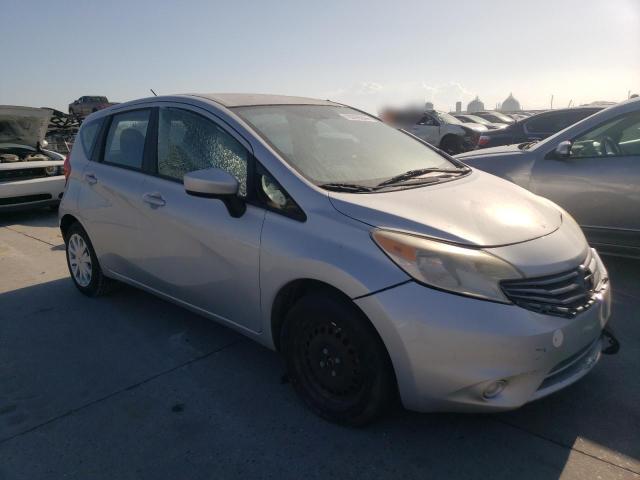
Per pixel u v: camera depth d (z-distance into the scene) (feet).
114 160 13.56
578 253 8.96
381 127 13.05
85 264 15.07
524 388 7.86
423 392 7.98
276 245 9.26
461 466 8.10
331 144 11.12
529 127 32.81
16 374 11.16
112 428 9.24
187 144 11.57
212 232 10.39
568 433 8.79
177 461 8.38
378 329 8.03
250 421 9.32
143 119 12.96
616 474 7.84
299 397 9.71
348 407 8.84
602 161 15.64
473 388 7.72
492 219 8.97
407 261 8.00
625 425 8.95
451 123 53.26
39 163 27.68
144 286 12.98
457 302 7.70
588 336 8.46
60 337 12.80
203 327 13.17
